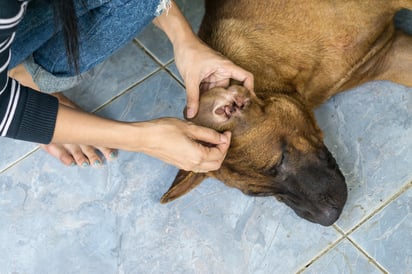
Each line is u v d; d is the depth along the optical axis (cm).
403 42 100
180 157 74
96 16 81
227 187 103
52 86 94
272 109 83
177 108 111
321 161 87
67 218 108
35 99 67
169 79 114
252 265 97
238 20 94
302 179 86
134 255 103
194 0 117
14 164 113
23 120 66
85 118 71
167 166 107
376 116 102
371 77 101
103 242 105
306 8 92
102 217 106
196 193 104
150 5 80
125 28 84
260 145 82
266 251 98
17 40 81
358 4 92
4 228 109
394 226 94
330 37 93
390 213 95
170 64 114
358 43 94
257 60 91
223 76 83
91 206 108
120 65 117
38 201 110
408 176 97
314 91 97
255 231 99
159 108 112
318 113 104
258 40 92
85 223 107
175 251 101
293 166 85
